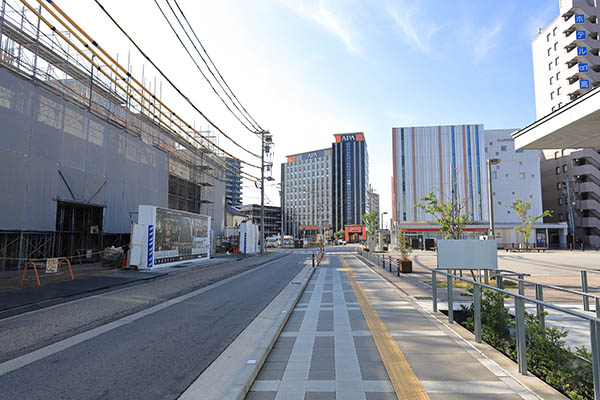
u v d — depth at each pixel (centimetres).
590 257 2986
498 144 6159
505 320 588
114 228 2273
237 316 802
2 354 549
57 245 1945
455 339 587
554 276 1553
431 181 5975
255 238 3966
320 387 415
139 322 751
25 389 420
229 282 1405
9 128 1559
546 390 385
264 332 661
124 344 596
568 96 5666
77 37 1569
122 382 439
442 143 6050
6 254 1622
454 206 1780
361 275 1659
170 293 1134
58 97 1847
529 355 474
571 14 5662
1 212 1516
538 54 6359
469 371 444
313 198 15375
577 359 445
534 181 6034
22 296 995
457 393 381
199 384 425
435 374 436
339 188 15075
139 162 2580
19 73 1728
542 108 6241
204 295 1096
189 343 600
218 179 4181
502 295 633
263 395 396
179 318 786
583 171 5844
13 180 1570
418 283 1336
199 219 2442
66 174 1880
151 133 2988
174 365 497
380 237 4497
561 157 6272
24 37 1848
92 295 1092
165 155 2972
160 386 427
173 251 2084
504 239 5303
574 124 1258
